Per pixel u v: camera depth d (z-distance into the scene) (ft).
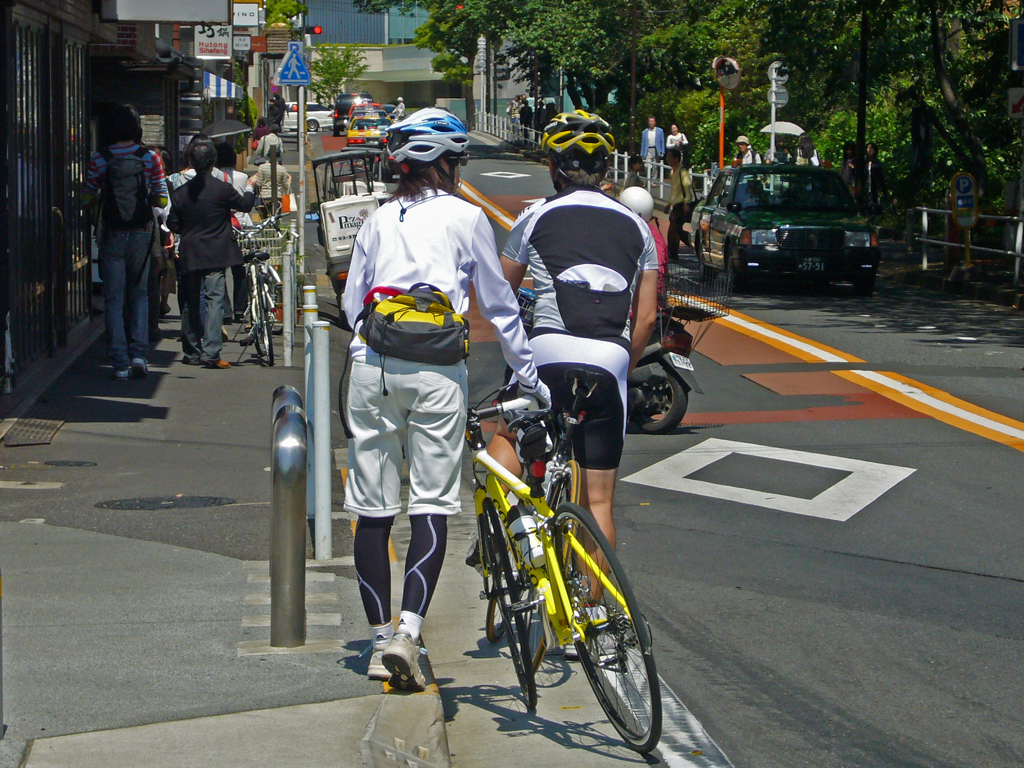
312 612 17.42
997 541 23.03
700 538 23.24
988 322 54.44
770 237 63.46
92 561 19.84
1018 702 15.71
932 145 102.12
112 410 32.96
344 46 338.13
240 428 31.68
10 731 12.87
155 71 65.72
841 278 64.18
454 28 177.06
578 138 16.60
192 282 39.88
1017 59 63.05
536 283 16.47
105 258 36.78
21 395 33.27
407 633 14.08
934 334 50.60
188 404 34.32
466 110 277.85
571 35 163.12
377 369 14.19
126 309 37.65
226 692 14.23
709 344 47.65
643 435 32.45
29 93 35.76
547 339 16.11
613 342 16.07
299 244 55.83
